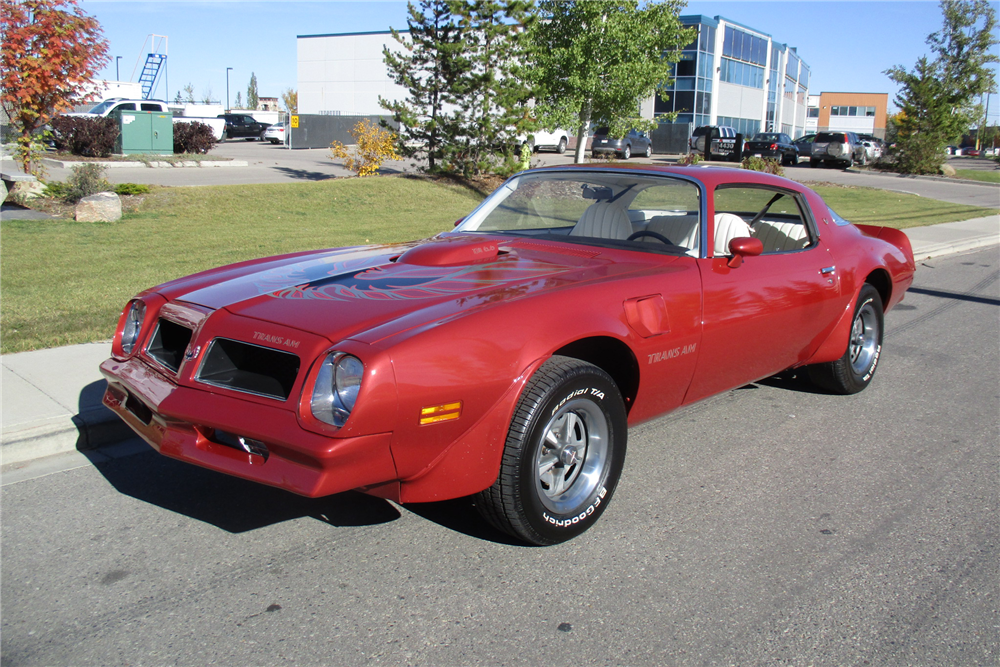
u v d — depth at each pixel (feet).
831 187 81.25
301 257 12.79
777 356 13.85
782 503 11.54
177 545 10.03
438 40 58.59
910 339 22.63
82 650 7.87
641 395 11.12
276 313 9.49
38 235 32.42
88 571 9.37
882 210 61.67
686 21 148.46
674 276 11.50
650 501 11.55
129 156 74.54
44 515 10.81
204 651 7.87
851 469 12.88
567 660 7.81
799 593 9.10
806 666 7.78
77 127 71.72
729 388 13.21
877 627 8.45
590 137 135.64
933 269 36.52
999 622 8.59
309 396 8.33
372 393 8.14
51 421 13.10
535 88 57.88
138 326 10.99
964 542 10.42
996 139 265.54
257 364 9.12
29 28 41.27
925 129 112.16
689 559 9.86
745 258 12.87
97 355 17.10
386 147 60.23
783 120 208.23
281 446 8.35
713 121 159.84
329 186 51.80
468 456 8.98
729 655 7.93
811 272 14.17
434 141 60.85
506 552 9.96
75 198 41.01
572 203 13.56
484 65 59.16
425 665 7.69
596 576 9.41
